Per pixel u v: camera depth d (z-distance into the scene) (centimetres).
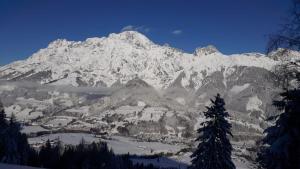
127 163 13675
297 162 1381
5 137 8212
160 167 16400
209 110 3053
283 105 1409
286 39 1195
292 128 1404
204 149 2977
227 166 2939
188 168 3045
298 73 1218
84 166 10969
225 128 3000
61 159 10831
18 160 8394
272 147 1409
